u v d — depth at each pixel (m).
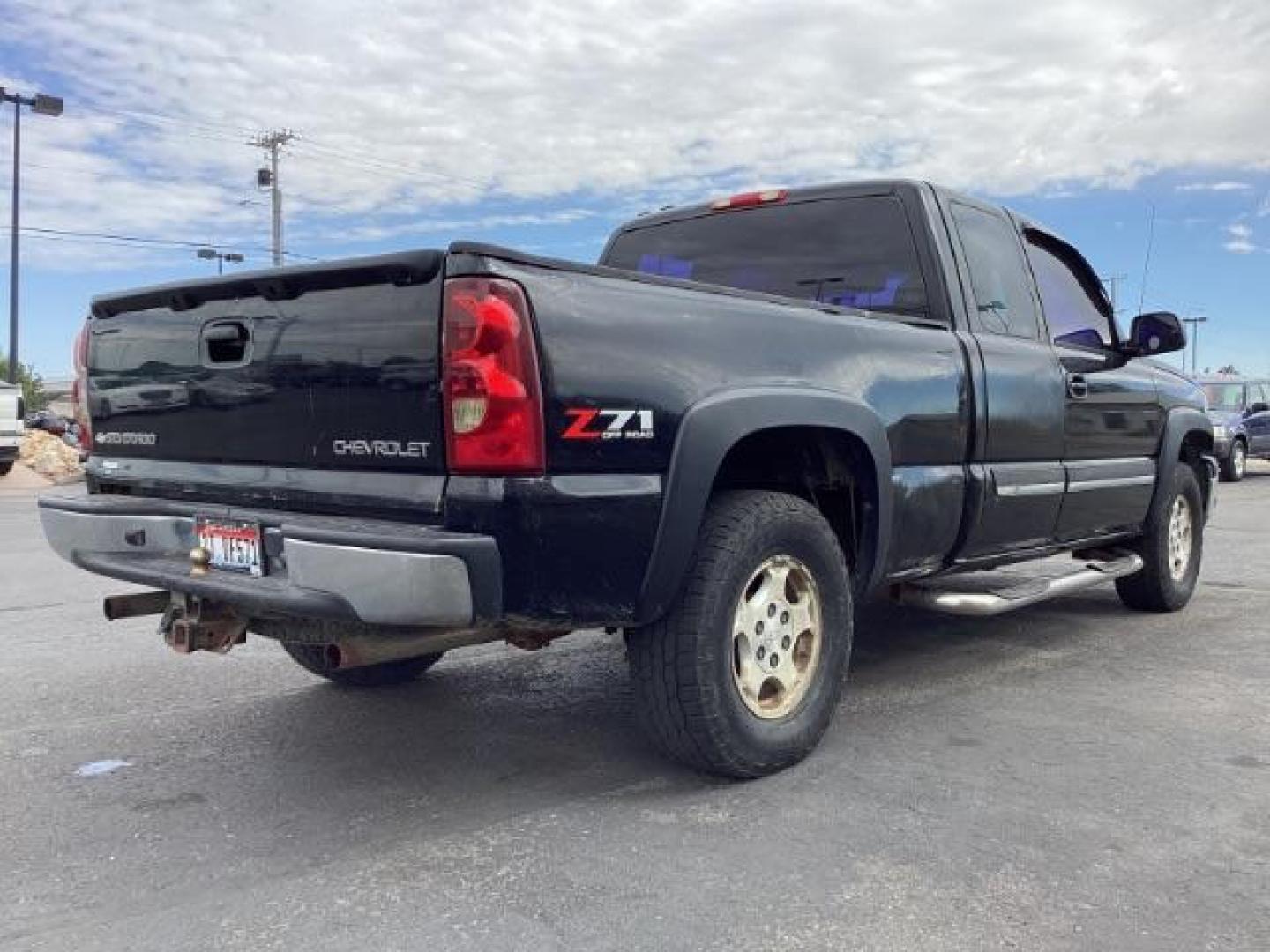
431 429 3.12
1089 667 5.38
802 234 5.16
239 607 3.75
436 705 4.82
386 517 3.22
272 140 43.75
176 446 3.93
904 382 4.27
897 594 4.84
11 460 22.23
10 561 9.93
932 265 4.75
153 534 3.85
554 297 3.13
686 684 3.53
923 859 3.16
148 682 5.27
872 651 5.72
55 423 31.22
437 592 2.96
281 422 3.52
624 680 5.23
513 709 4.76
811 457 4.21
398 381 3.17
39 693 5.10
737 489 3.91
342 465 3.37
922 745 4.17
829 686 3.99
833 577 3.97
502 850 3.26
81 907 2.94
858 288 4.96
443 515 3.09
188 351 3.82
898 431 4.22
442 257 3.06
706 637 3.52
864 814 3.48
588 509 3.16
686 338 3.45
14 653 5.93
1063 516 5.39
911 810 3.52
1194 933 2.73
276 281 3.43
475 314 3.00
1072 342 5.70
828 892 2.96
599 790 3.75
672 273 5.61
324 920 2.84
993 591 4.87
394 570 2.98
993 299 5.05
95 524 3.97
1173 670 5.31
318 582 3.14
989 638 6.03
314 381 3.40
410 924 2.81
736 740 3.63
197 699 4.97
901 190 4.88
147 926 2.82
